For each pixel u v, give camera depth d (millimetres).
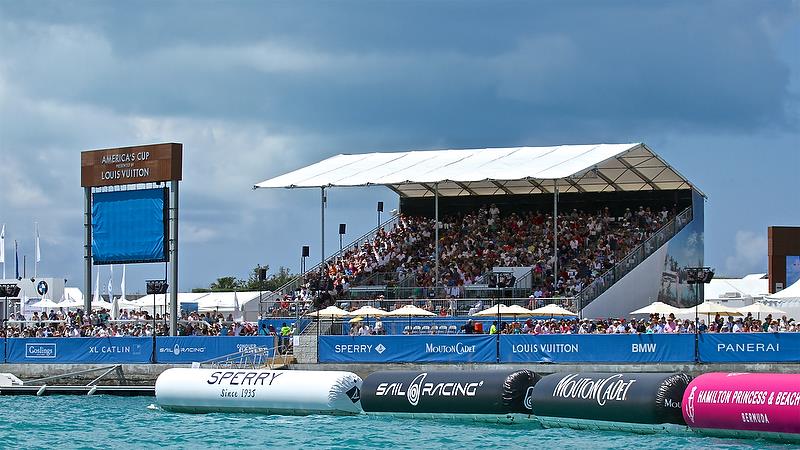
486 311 116188
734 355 97625
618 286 131250
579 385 79688
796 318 127188
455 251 141875
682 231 143750
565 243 139125
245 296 181625
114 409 100875
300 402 91312
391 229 151500
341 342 110438
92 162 135500
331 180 132875
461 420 85438
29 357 121312
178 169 131125
